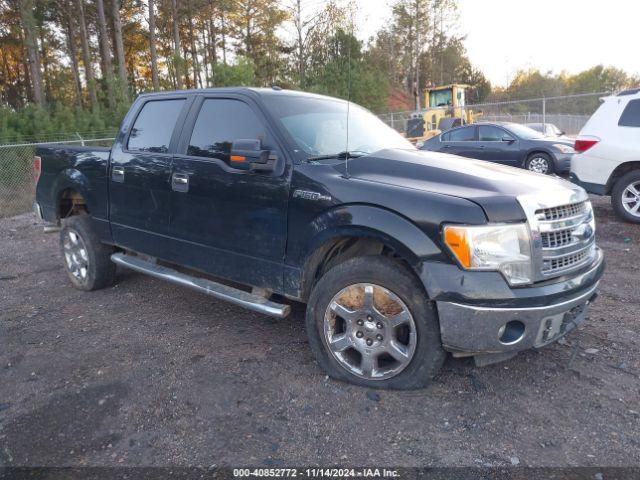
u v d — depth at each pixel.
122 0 35.16
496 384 3.18
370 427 2.77
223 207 3.73
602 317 4.23
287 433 2.74
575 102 25.61
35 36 26.34
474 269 2.71
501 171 3.40
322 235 3.17
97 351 3.82
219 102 3.99
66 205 5.54
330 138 3.77
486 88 65.44
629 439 2.63
